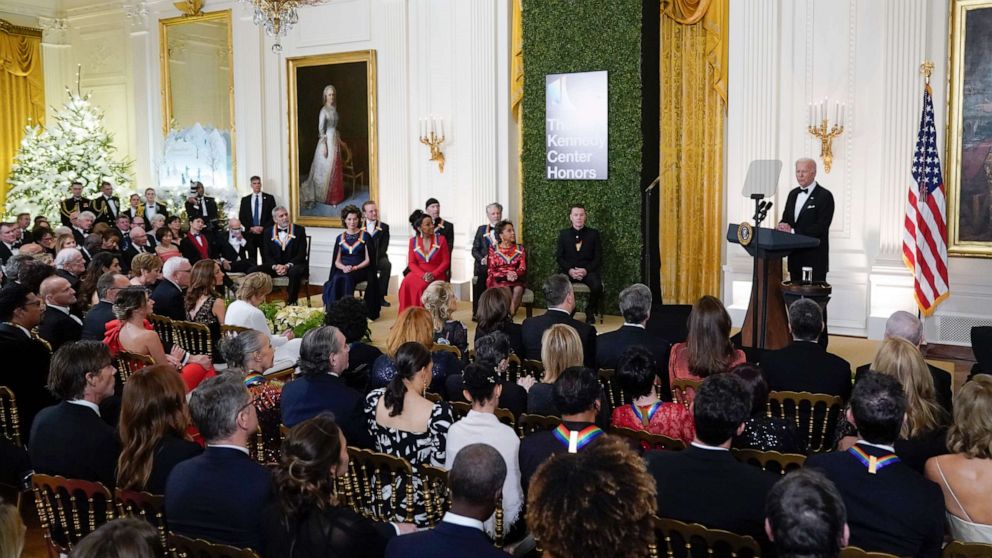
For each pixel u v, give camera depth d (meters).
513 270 9.09
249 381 4.08
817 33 8.48
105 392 3.33
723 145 9.36
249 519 2.60
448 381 4.11
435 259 9.27
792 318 4.14
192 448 3.03
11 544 1.91
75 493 2.95
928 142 7.56
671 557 2.47
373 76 11.38
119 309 4.86
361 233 9.47
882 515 2.48
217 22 12.62
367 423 3.44
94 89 14.23
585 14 9.34
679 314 7.73
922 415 3.32
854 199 8.46
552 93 9.61
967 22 7.86
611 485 1.77
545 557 1.86
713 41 9.15
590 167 9.49
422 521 3.18
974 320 8.06
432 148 10.89
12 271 6.05
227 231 11.35
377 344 8.05
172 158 13.30
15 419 4.07
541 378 4.62
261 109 12.37
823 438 3.87
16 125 13.99
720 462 2.55
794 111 8.66
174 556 2.72
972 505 2.72
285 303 10.65
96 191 13.35
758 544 2.28
